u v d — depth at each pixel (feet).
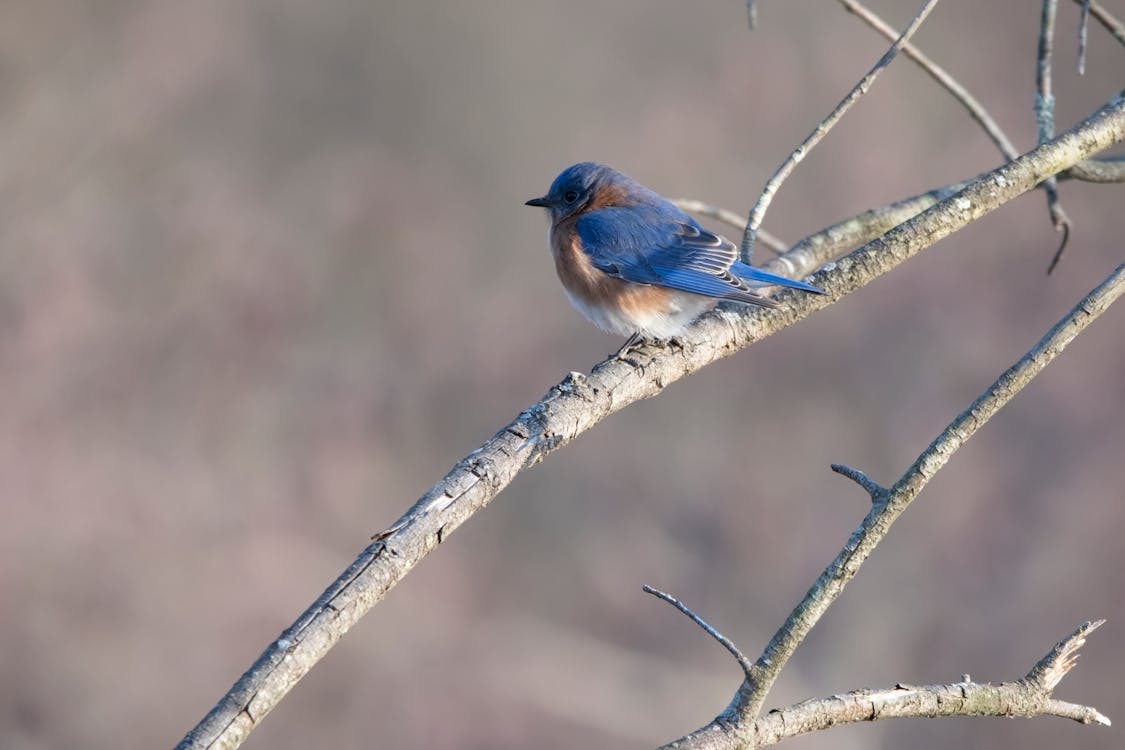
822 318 58.18
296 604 52.34
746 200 63.36
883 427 56.44
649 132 66.64
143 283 59.36
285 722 49.80
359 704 50.16
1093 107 65.62
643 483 57.21
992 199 17.74
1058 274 57.93
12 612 49.93
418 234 65.62
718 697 52.26
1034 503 52.90
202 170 64.18
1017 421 55.01
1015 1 67.46
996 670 50.34
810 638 53.06
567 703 51.72
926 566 52.85
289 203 66.13
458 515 13.23
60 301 56.85
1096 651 49.19
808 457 56.80
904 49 20.67
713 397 58.44
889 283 58.18
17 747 48.55
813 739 48.49
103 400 55.88
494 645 52.60
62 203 60.08
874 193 61.62
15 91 61.77
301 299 61.05
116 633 50.21
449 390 61.00
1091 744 47.47
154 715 49.29
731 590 54.75
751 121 64.90
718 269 18.39
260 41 71.46
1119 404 53.98
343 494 56.18
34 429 53.67
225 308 59.47
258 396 58.08
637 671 52.95
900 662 51.80
